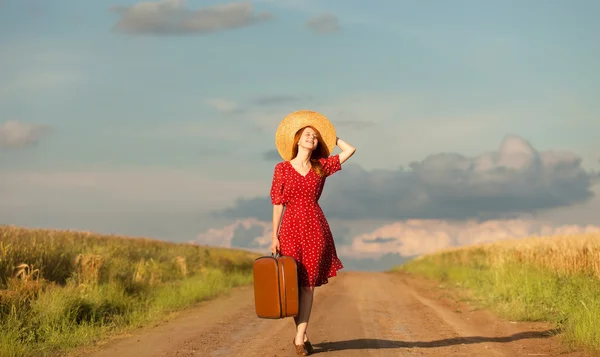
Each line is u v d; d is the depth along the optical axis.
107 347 7.88
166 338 8.63
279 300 6.17
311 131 6.68
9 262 12.45
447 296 16.06
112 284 12.56
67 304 9.66
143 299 13.07
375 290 18.73
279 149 6.80
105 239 25.88
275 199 6.62
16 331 7.95
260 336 8.84
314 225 6.58
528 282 13.45
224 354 7.37
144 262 19.06
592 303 9.37
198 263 23.91
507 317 10.81
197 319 10.88
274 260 6.21
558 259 16.33
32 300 9.74
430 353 7.36
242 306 13.17
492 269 18.55
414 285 21.58
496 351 7.52
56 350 7.63
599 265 14.18
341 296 16.14
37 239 16.06
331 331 9.27
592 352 7.06
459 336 8.83
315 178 6.60
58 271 13.62
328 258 6.73
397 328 9.72
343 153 6.84
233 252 33.47
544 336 8.66
